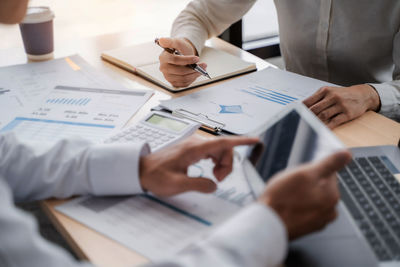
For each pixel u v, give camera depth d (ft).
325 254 1.79
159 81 3.68
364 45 4.46
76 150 2.40
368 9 4.29
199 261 1.54
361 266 1.72
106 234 1.97
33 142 2.47
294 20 4.82
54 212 2.16
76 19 12.98
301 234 1.76
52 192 2.27
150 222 2.04
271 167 2.01
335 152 1.68
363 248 1.80
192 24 4.43
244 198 2.22
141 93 3.50
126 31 5.01
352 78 4.77
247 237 1.57
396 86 3.42
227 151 2.28
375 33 4.37
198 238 1.91
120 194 2.25
